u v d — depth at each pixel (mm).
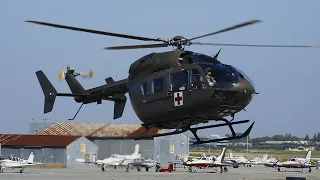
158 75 73375
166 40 74000
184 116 71125
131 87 78062
